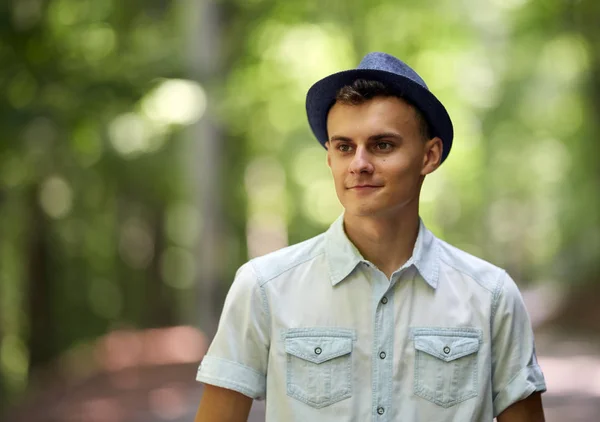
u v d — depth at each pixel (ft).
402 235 11.02
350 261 10.84
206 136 75.97
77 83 51.06
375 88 10.47
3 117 48.42
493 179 136.15
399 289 10.88
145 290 102.58
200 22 73.41
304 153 106.83
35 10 49.93
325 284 10.89
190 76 62.54
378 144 10.54
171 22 73.92
